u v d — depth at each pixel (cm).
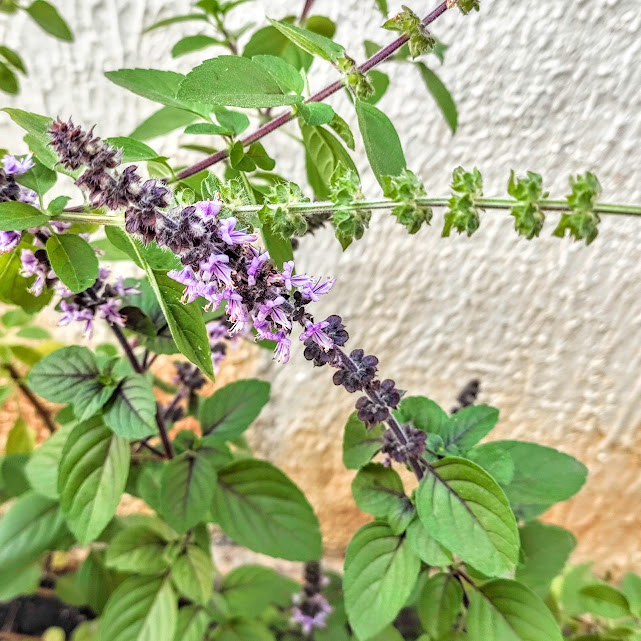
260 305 20
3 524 36
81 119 44
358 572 26
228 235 19
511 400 49
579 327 45
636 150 38
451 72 38
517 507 30
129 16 39
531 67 37
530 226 18
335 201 19
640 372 45
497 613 26
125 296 29
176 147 43
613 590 32
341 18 38
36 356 42
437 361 49
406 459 25
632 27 35
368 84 22
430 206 19
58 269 23
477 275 44
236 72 21
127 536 34
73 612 50
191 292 19
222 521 32
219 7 32
